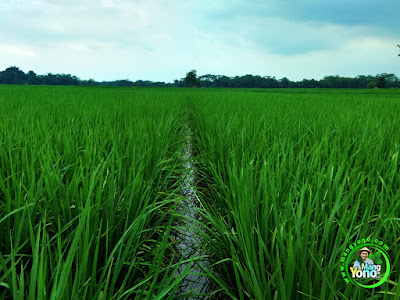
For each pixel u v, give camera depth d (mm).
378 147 3219
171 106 10750
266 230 1891
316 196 1928
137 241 2129
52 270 1599
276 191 2152
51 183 2160
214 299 2043
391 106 10000
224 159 3787
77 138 3873
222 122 5453
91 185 1862
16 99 10102
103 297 1332
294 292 1517
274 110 7586
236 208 2105
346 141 3705
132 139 3785
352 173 2562
